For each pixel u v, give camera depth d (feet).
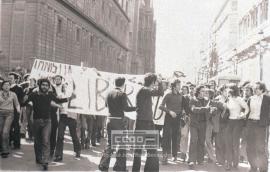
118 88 26.30
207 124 32.78
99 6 122.52
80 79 35.32
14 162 28.96
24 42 69.10
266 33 82.74
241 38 111.14
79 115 36.58
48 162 27.89
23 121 41.52
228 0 120.47
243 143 33.58
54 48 79.36
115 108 25.89
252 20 99.76
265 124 27.66
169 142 31.55
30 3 69.21
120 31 168.45
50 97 28.02
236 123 29.84
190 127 30.60
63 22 84.99
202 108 30.40
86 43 108.17
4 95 30.78
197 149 31.40
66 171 26.81
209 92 32.73
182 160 33.60
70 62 92.12
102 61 133.08
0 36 69.62
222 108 30.55
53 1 77.00
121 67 176.14
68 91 34.71
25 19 69.26
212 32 127.65
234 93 30.25
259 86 28.14
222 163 31.55
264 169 27.76
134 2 225.76
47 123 27.66
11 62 69.15
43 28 72.28
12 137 34.63
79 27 99.76
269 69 81.61
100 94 35.14
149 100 25.48
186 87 32.81
